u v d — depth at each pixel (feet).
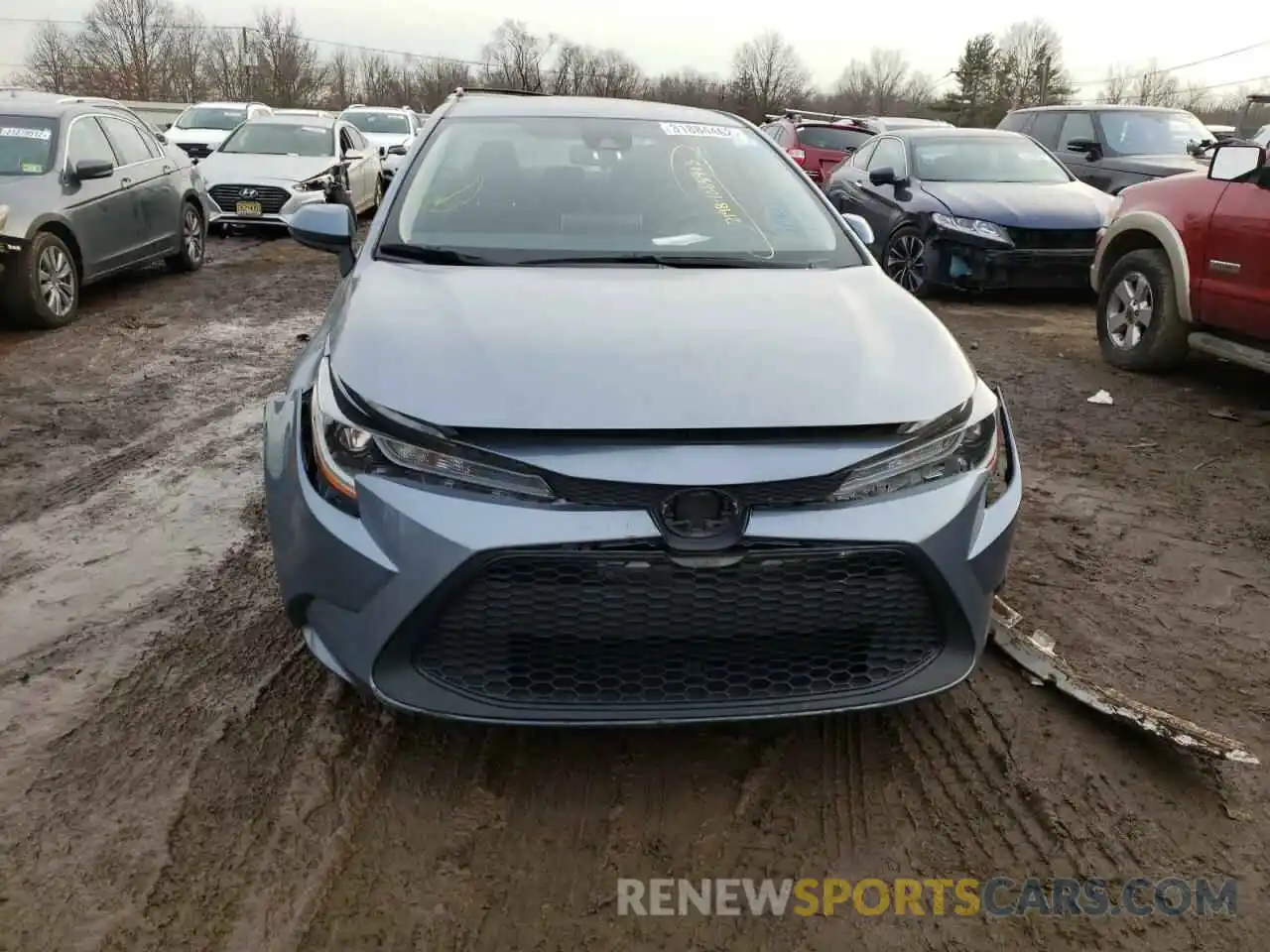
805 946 6.98
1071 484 15.44
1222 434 17.83
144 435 16.76
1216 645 10.93
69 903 7.06
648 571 7.25
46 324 24.47
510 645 7.45
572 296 9.23
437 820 7.99
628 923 7.11
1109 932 7.15
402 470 7.45
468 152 12.25
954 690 9.87
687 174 12.25
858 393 7.76
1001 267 29.09
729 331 8.51
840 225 11.80
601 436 7.27
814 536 7.30
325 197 41.01
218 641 10.44
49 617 10.84
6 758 8.54
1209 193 19.51
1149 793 8.54
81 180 26.25
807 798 8.39
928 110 245.65
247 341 23.66
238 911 7.06
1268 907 7.40
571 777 8.54
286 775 8.42
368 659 7.64
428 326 8.43
